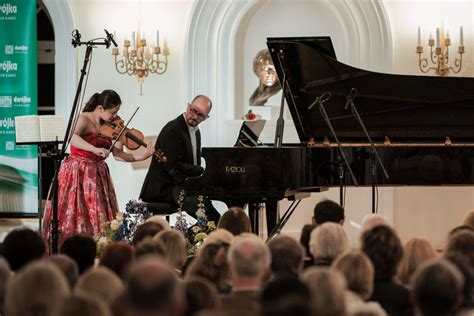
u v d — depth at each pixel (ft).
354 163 34.17
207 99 38.27
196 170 38.04
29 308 13.20
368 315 14.28
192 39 44.11
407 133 36.37
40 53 52.47
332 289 13.79
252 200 33.32
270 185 32.91
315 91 34.63
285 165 32.91
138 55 43.47
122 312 14.03
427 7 44.21
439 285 13.98
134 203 32.73
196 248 30.71
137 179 44.16
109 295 15.57
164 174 38.11
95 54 44.06
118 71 43.98
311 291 13.29
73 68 43.91
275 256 18.65
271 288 13.16
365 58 44.47
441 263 14.28
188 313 15.10
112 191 37.27
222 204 44.62
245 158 32.91
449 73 44.27
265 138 44.16
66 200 36.32
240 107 45.11
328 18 45.19
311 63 33.53
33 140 33.30
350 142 36.24
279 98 45.19
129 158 37.37
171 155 37.76
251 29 45.11
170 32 44.19
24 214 42.91
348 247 20.21
